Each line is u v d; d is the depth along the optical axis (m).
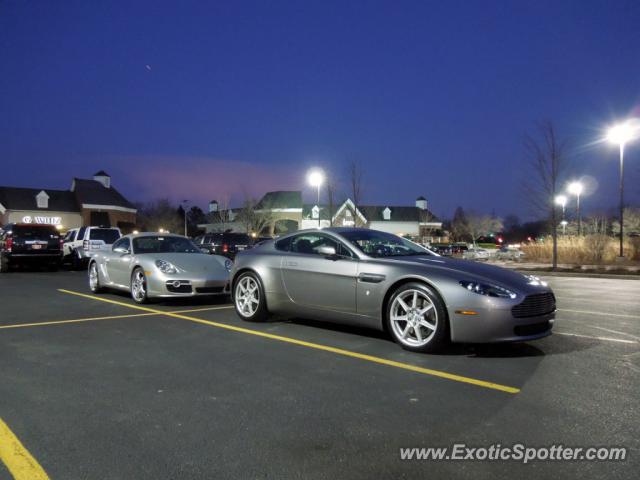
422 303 5.17
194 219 92.00
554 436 3.07
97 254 10.38
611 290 12.35
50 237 17.02
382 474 2.62
